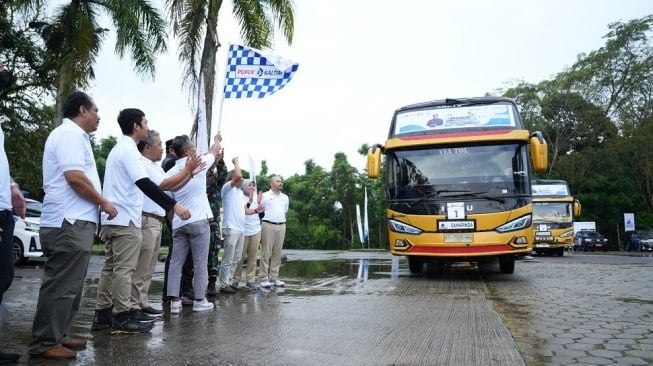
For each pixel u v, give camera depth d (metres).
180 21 13.39
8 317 5.35
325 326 4.87
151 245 5.40
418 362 3.61
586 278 9.45
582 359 3.77
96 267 12.30
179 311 5.67
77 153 3.90
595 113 37.12
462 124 9.48
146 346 4.10
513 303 6.40
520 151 9.14
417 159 9.48
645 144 35.16
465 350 3.94
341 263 14.56
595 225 36.84
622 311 5.80
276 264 8.27
